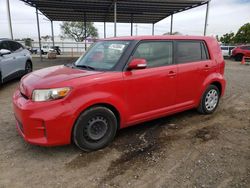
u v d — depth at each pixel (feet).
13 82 28.22
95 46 14.48
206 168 10.10
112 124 11.79
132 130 14.07
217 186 8.93
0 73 23.56
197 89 15.49
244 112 17.70
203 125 14.99
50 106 10.06
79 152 11.41
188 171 9.89
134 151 11.59
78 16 78.79
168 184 9.05
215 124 15.20
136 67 11.66
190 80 14.79
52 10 66.74
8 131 13.71
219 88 17.26
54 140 10.27
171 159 10.84
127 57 12.09
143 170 9.98
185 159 10.84
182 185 8.98
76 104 10.39
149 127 14.56
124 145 12.19
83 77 10.85
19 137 12.93
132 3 54.60
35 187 8.88
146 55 12.82
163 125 14.90
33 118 10.06
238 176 9.55
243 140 12.87
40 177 9.49
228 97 22.40
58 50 117.39
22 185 9.00
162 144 12.34
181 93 14.52
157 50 13.30
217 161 10.66
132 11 67.36
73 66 13.50
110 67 11.93
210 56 16.16
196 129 14.35
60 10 66.64
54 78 10.85
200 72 15.33
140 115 12.80
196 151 11.59
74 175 9.62
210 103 16.84
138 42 12.57
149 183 9.12
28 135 10.38
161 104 13.60
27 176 9.54
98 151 11.53
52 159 10.79
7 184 9.04
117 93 11.57
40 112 10.03
